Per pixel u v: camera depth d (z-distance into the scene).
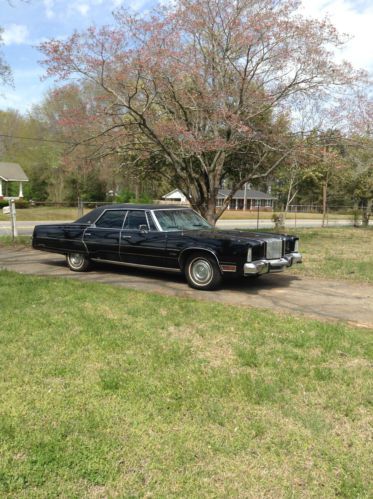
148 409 3.31
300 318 5.91
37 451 2.76
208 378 3.88
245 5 13.35
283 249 7.78
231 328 5.31
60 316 5.57
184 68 12.82
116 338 4.82
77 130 14.12
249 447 2.89
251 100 13.62
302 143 14.32
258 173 16.38
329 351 4.62
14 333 4.88
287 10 13.34
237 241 7.24
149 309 6.05
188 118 14.03
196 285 7.68
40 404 3.34
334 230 24.73
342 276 9.49
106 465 2.66
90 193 45.88
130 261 8.51
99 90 13.91
